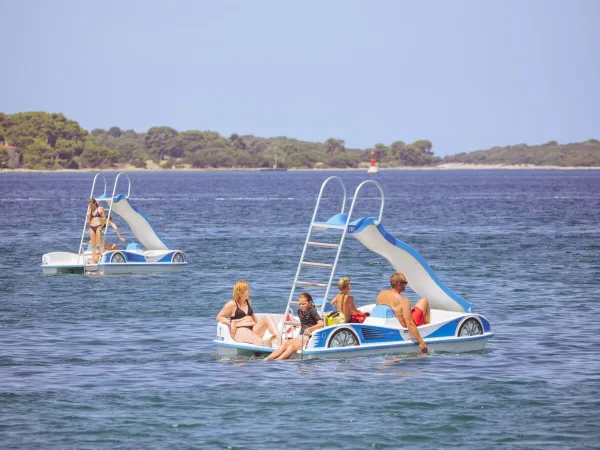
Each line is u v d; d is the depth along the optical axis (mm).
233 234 156500
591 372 50125
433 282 60062
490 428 39594
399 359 53500
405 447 37125
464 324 57156
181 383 47375
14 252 120875
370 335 54344
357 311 56500
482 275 95312
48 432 38906
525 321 66750
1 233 157500
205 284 87312
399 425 40031
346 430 39281
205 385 46938
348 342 53844
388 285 89062
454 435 38688
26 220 196375
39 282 88000
